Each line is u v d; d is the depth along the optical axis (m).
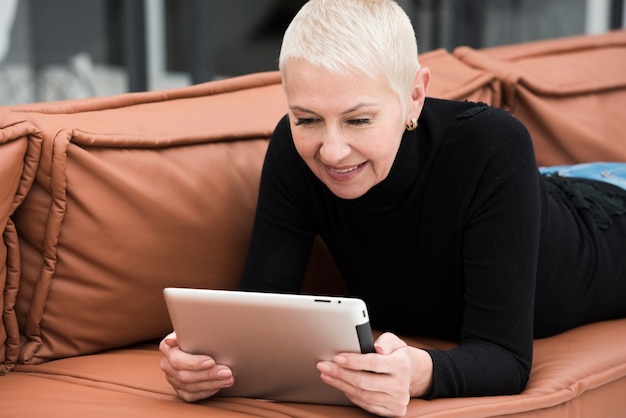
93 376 1.55
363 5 1.34
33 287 1.63
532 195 1.54
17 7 3.66
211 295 1.32
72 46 3.80
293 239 1.70
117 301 1.67
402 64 1.37
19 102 3.73
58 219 1.59
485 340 1.49
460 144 1.55
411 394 1.38
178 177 1.71
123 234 1.65
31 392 1.47
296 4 4.20
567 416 1.54
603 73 2.56
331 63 1.30
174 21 3.93
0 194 1.51
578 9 4.71
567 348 1.71
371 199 1.57
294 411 1.37
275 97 1.96
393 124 1.38
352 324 1.27
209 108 1.85
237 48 4.07
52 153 1.57
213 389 1.41
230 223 1.78
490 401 1.42
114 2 3.84
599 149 2.44
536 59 2.52
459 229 1.56
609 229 1.91
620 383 1.67
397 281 1.68
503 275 1.50
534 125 2.39
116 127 1.68
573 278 1.79
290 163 1.67
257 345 1.35
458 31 4.44
